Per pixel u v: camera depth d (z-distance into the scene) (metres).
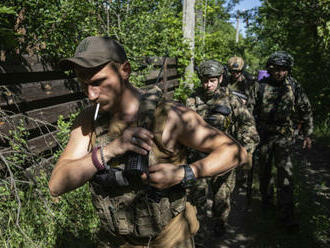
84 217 2.89
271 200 4.10
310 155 6.50
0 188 2.32
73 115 3.43
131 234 1.33
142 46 4.74
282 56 3.68
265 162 3.99
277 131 3.81
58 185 1.22
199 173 1.21
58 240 2.53
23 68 2.90
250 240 3.46
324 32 8.27
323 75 8.52
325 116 8.41
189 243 1.45
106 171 1.22
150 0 5.02
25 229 2.34
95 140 1.33
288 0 8.77
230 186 3.39
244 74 5.41
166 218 1.31
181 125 1.23
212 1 8.66
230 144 1.26
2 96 2.71
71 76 3.66
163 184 1.20
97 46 1.13
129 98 1.23
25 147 2.80
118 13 4.54
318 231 3.51
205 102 3.24
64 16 3.33
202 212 2.90
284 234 3.54
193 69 7.43
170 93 6.85
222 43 9.76
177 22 7.39
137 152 1.14
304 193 4.39
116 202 1.29
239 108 3.24
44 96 3.19
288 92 3.79
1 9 1.97
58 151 3.14
